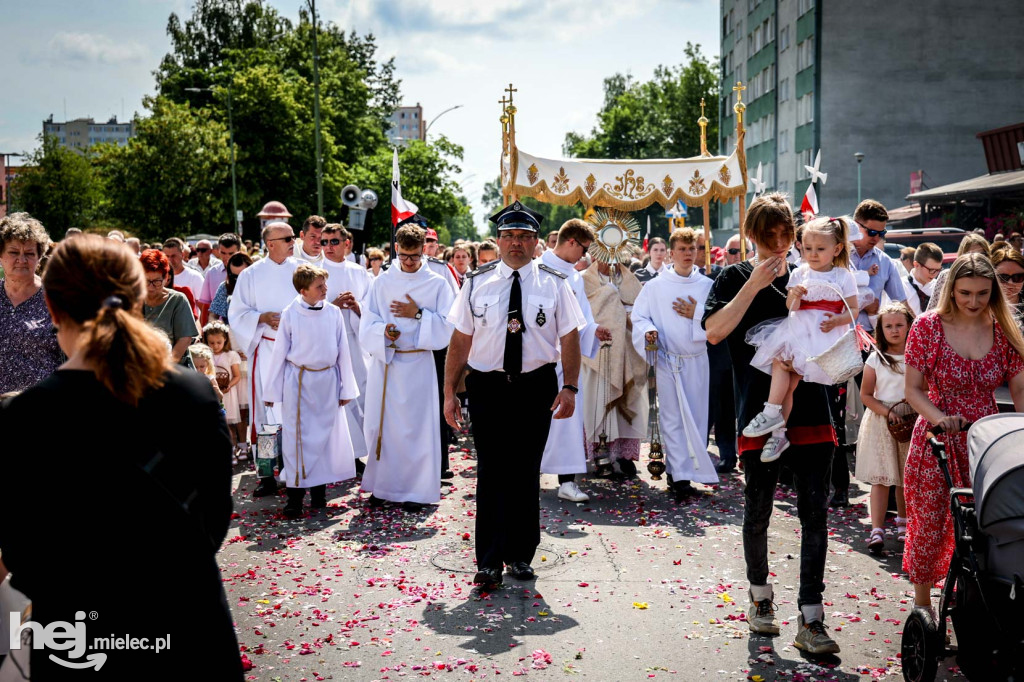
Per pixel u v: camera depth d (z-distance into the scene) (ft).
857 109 139.54
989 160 90.02
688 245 27.20
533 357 18.99
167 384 8.41
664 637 16.12
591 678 14.46
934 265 31.53
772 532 22.54
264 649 15.79
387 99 260.83
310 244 32.55
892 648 15.57
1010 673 12.23
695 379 27.14
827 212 140.46
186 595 8.28
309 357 25.31
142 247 39.14
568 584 19.01
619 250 29.22
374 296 26.09
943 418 14.94
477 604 17.89
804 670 14.69
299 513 25.14
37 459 7.92
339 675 14.69
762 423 15.34
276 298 28.58
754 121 173.88
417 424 25.53
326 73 214.69
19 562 8.00
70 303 8.41
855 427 26.58
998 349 15.64
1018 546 12.36
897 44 138.82
